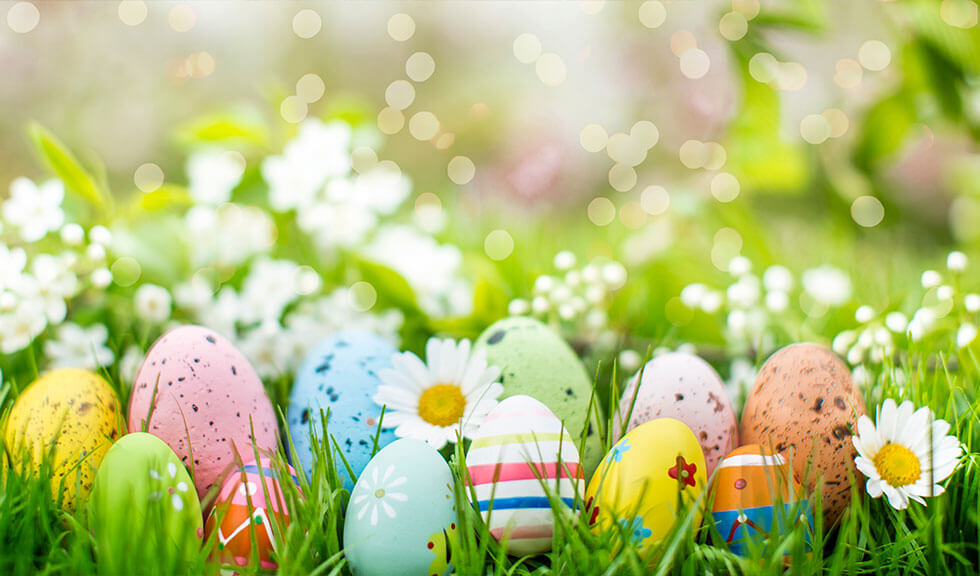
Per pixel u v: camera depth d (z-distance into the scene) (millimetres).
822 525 607
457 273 804
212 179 760
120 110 1409
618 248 1023
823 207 1202
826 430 614
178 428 613
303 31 1528
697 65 1081
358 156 947
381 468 599
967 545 591
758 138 929
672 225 885
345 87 1646
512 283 809
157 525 575
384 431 629
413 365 636
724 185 976
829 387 620
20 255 674
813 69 1163
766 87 849
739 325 730
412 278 757
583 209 1459
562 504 592
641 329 781
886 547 599
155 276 752
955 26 800
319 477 600
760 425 623
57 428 612
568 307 718
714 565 585
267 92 843
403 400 631
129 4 1318
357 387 635
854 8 1166
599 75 1399
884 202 943
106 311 737
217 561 575
